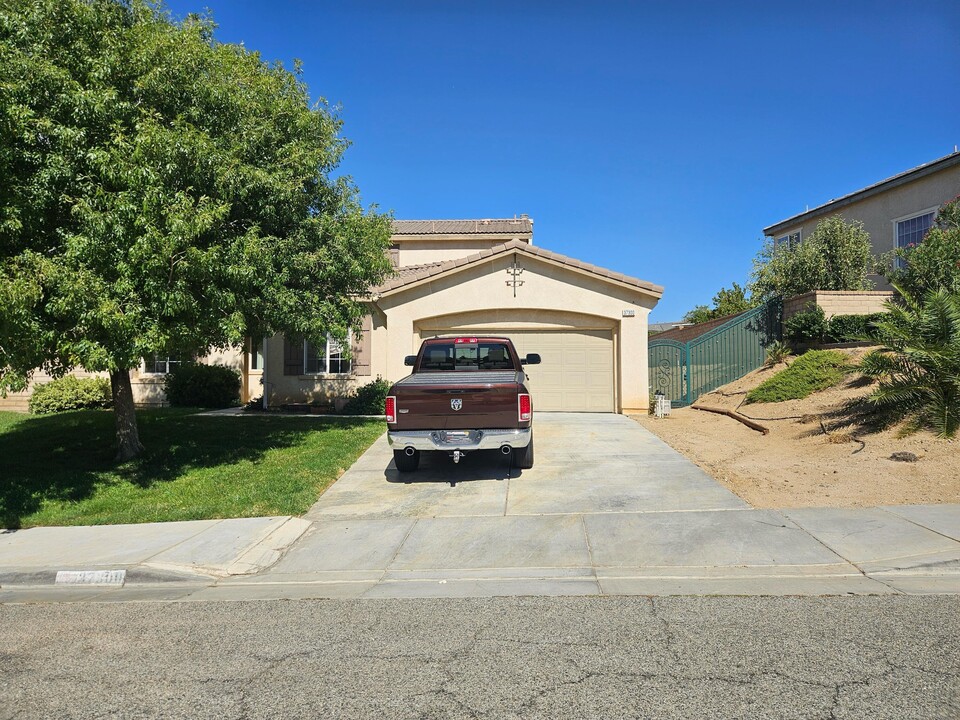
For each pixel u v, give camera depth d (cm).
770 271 1902
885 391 967
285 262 1022
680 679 372
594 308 1574
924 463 844
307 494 866
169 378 1842
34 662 424
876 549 604
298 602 537
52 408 1720
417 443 864
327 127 1096
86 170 813
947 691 352
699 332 2189
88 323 751
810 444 1030
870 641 419
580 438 1214
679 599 512
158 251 784
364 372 1675
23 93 763
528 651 419
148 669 408
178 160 827
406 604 523
